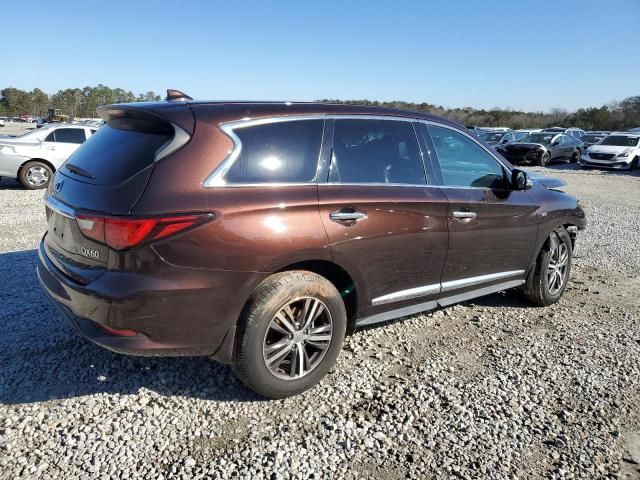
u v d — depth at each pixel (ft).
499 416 10.41
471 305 16.70
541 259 16.14
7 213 28.99
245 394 10.84
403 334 14.16
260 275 9.80
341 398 10.84
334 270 11.29
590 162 75.15
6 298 15.30
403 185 12.19
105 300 8.99
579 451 9.46
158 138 9.73
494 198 14.21
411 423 10.05
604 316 16.25
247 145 10.08
